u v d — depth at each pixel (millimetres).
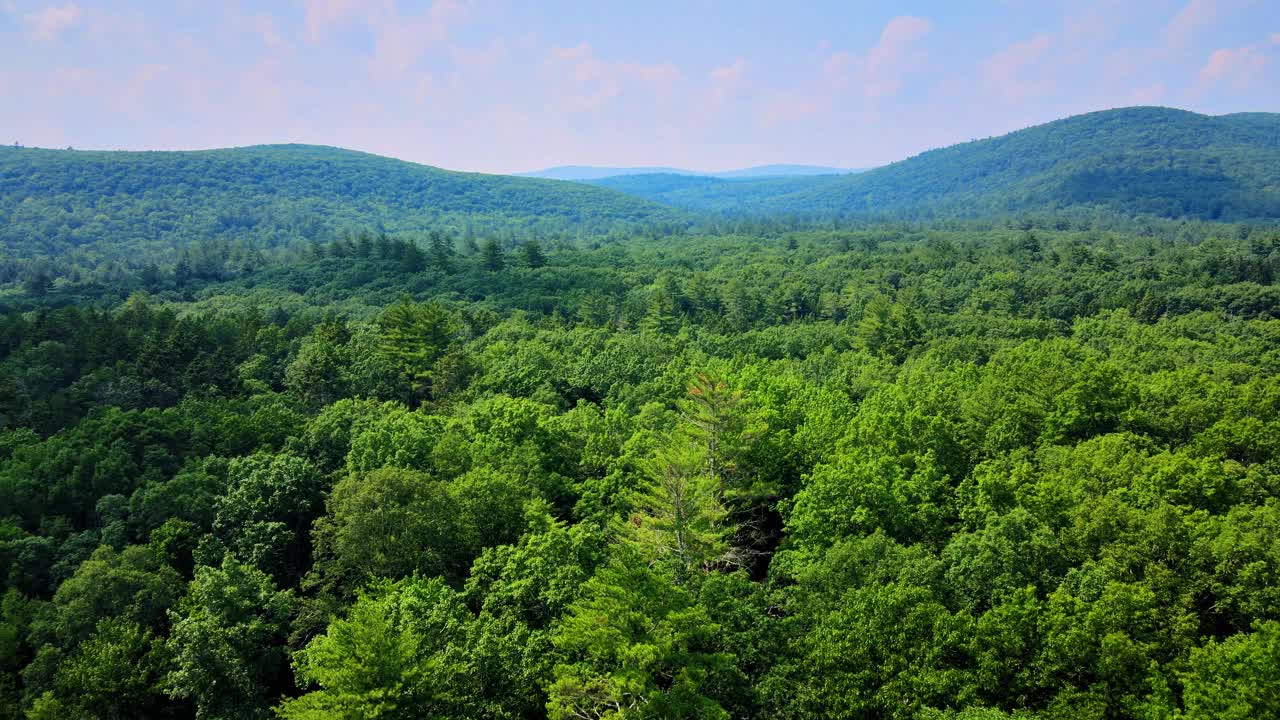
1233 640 29828
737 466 54250
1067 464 49000
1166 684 28688
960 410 61719
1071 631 29734
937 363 95875
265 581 42500
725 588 36250
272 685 41375
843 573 36219
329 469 58344
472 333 114938
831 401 68312
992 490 44281
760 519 54594
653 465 46281
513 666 33062
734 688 32250
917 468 49438
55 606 40500
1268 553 35219
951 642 30297
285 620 43000
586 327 123188
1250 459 53000
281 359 86500
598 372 86938
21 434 56938
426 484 47250
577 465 57781
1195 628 32312
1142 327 113750
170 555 46188
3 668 37688
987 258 188875
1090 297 143000
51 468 51531
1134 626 31250
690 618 31031
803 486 53531
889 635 31109
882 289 164375
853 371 92750
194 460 55500
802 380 82688
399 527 44344
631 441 56625
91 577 40469
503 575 39000
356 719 27734
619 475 52750
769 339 116625
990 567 35375
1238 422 55219
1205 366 88125
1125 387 60469
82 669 35781
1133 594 31688
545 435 59375
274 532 48844
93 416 62406
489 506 47562
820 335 122750
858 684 30000
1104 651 29203
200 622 37156
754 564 51375
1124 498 43156
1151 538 37312
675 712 28844
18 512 48250
